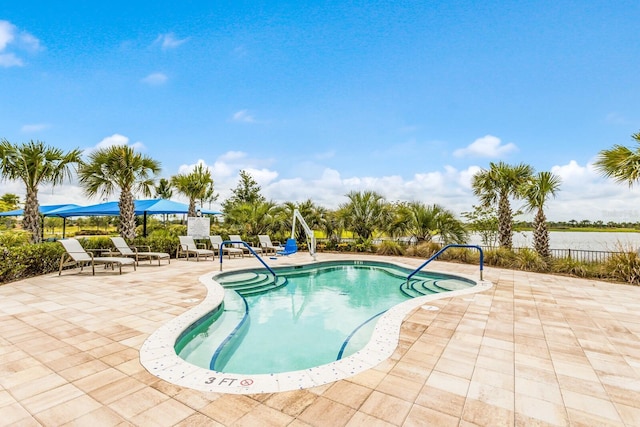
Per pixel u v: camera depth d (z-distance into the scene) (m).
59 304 5.32
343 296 7.74
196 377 2.86
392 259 12.66
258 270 10.06
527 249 10.69
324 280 9.62
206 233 13.88
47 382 2.75
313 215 16.41
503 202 12.73
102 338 3.78
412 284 8.86
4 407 2.37
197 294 6.08
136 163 12.02
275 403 2.47
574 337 3.99
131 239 11.62
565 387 2.78
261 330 5.33
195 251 11.77
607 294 6.43
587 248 11.23
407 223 14.62
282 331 5.28
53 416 2.26
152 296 5.91
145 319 4.53
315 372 2.99
